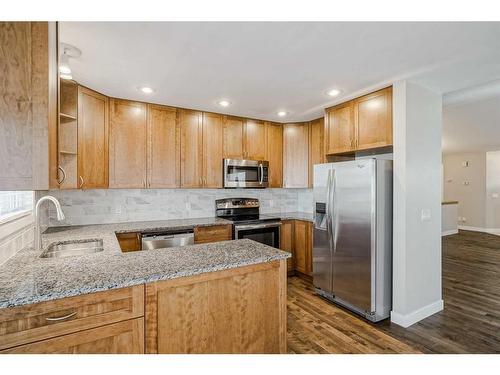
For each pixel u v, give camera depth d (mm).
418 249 2645
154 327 1321
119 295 1253
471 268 4332
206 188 3707
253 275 1607
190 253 1710
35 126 1145
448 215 7332
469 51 1956
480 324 2580
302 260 3830
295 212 4543
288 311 2885
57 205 1819
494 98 2977
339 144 3160
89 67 2211
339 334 2422
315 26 1650
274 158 4078
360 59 2086
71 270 1374
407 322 2541
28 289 1135
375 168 2605
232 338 1534
